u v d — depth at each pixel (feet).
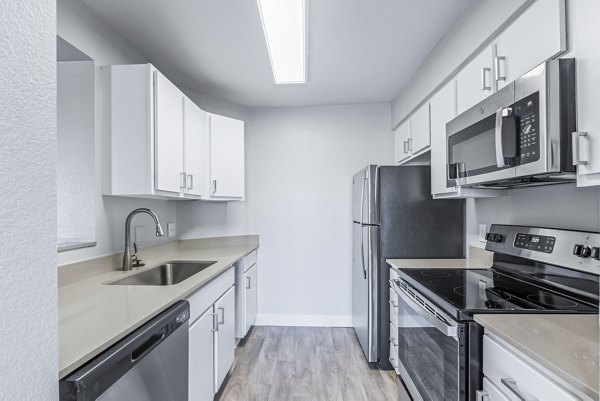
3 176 1.92
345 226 12.02
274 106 12.16
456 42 6.63
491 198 7.13
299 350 9.79
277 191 12.20
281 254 12.15
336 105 12.10
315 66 8.87
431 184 8.02
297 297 12.07
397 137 11.28
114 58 6.91
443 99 7.22
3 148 1.92
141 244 8.01
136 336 3.52
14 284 1.97
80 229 6.22
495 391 3.60
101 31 6.48
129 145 6.35
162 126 6.66
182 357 4.70
